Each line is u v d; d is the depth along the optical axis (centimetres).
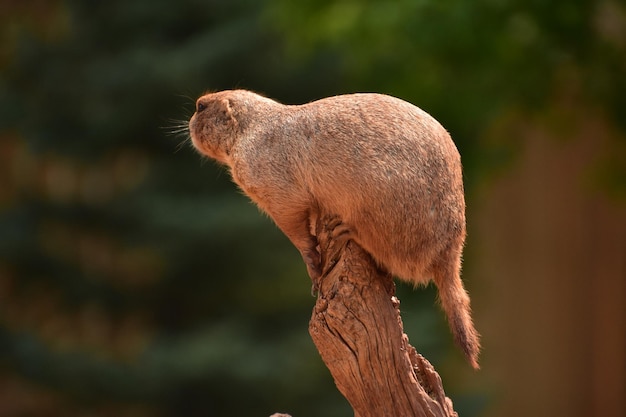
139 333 2705
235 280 2523
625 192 2342
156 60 2392
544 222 2900
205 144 1101
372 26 2122
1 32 3039
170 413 2525
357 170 924
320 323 941
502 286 2938
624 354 2858
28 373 2530
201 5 2495
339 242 951
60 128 2609
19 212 2648
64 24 2806
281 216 1008
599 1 2114
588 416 2878
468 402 2611
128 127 2519
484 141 2461
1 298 2767
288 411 2491
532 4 2006
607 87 2125
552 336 2905
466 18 1997
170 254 2477
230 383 2419
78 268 2664
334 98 980
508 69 2106
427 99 2220
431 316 2523
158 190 2516
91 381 2472
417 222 912
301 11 2272
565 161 2869
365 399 936
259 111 1041
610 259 2862
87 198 2602
